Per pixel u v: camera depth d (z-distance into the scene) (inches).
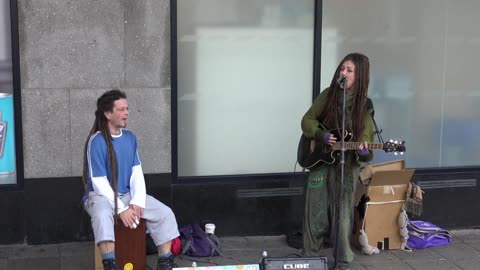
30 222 205.6
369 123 187.2
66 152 204.8
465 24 231.6
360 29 225.0
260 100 222.8
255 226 221.6
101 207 166.7
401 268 195.0
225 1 215.6
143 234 177.5
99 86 204.2
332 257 199.6
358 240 207.3
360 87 182.5
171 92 211.0
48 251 202.5
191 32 213.9
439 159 237.0
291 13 220.8
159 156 211.2
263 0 218.4
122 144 173.6
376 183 203.6
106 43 202.8
